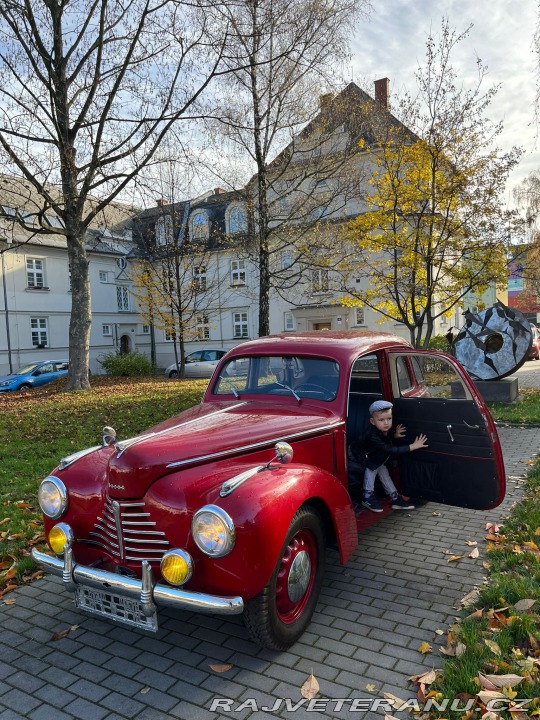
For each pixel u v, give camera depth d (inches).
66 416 422.3
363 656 117.5
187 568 103.9
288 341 178.9
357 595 145.5
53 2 495.5
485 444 159.3
